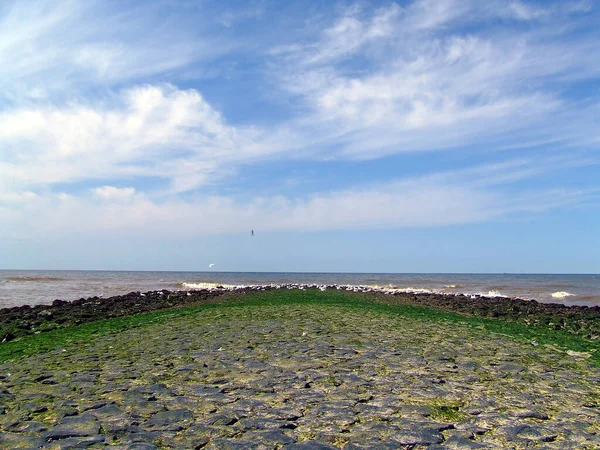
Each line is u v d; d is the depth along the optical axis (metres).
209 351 12.03
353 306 25.05
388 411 7.27
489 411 7.32
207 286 58.94
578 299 45.81
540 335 15.29
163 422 6.73
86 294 44.09
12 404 7.55
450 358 11.25
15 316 20.70
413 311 23.00
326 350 12.10
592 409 7.45
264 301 28.31
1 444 5.91
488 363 10.74
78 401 7.71
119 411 7.20
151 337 14.48
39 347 12.85
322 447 5.89
